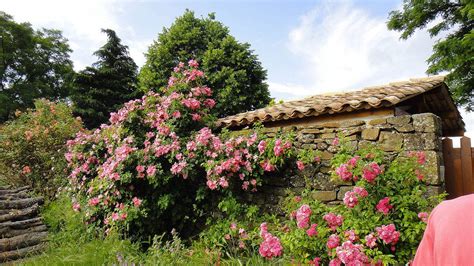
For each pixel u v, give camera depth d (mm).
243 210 4340
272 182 4422
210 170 4293
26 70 23625
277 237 3492
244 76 13180
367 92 4629
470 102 10102
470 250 586
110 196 4676
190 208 4871
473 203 643
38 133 7844
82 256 3598
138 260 3619
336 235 3014
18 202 5660
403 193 3033
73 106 17125
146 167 4664
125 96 18094
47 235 4883
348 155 3332
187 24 14539
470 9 8328
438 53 9906
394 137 3543
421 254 708
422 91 3902
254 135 4488
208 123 5266
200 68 13477
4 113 19625
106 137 5379
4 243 4398
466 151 3666
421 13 10562
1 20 22078
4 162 7402
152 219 4664
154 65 14445
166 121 5016
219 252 3801
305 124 4379
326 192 3951
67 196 5824
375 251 2791
